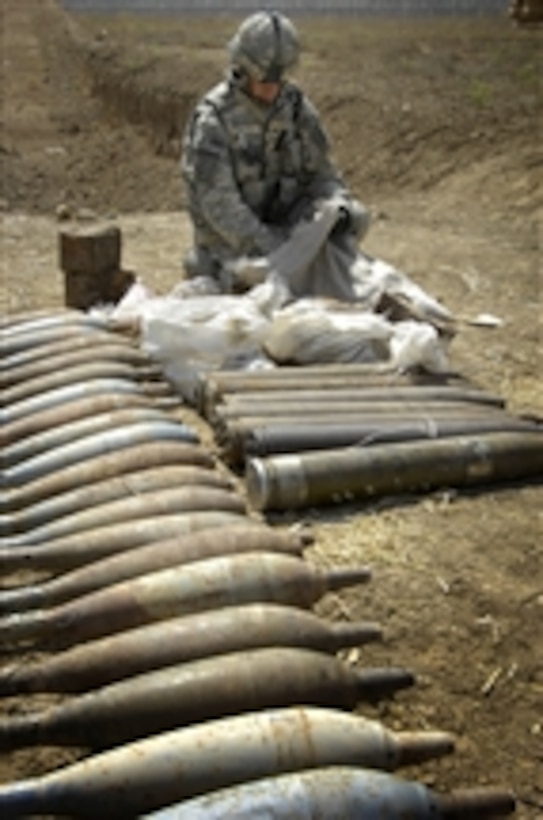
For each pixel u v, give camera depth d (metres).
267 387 4.97
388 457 4.25
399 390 5.00
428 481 4.33
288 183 6.45
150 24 27.30
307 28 25.69
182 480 4.00
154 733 2.73
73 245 6.41
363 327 5.41
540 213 10.39
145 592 3.17
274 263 5.95
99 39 23.44
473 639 3.46
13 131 18.44
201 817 2.30
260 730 2.57
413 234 9.80
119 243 6.55
